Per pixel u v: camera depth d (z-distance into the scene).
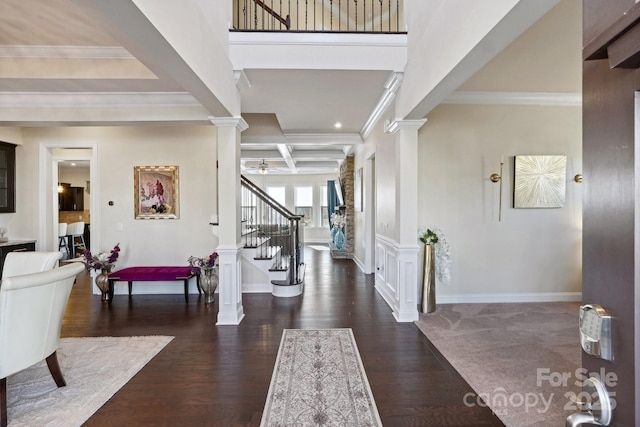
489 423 2.05
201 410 2.18
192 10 2.45
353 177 8.14
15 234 5.18
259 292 5.12
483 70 3.54
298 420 2.08
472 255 4.42
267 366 2.75
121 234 5.14
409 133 3.78
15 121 3.85
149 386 2.47
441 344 3.16
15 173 5.18
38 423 2.06
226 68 3.30
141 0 1.76
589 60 0.70
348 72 3.51
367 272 6.48
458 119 4.37
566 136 4.42
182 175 5.14
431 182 4.38
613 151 0.65
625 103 0.62
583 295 0.74
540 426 2.02
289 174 12.12
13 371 2.09
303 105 4.56
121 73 3.37
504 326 3.60
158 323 3.78
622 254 0.63
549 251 4.45
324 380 2.53
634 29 0.55
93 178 5.14
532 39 2.89
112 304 4.54
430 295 4.05
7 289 2.02
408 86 3.40
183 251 5.15
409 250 3.80
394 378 2.55
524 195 4.35
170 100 3.89
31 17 2.71
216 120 3.60
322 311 4.17
